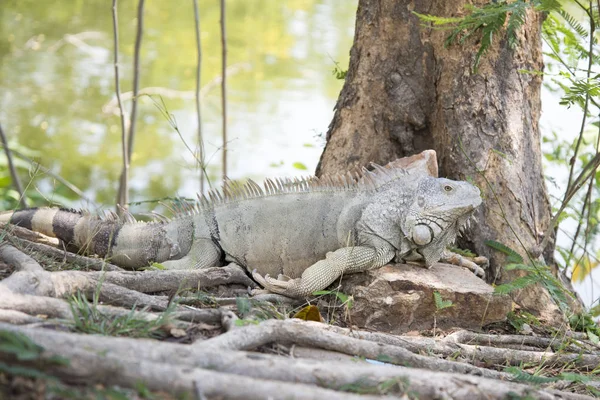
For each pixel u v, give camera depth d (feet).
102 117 77.36
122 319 21.22
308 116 76.23
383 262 29.66
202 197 31.40
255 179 66.95
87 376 16.66
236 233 30.68
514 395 19.48
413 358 22.85
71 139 74.95
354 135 36.06
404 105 35.32
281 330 21.57
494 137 33.68
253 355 19.01
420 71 35.17
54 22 97.76
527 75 34.73
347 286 29.89
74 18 98.68
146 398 16.63
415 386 19.12
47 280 22.75
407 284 28.71
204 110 78.69
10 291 21.49
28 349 16.43
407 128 35.58
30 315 20.86
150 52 90.27
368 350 22.39
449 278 29.86
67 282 23.35
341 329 24.22
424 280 29.04
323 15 103.45
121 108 41.96
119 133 76.23
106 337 18.37
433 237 29.04
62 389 15.87
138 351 17.97
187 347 18.63
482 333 29.35
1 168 63.05
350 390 18.61
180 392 16.72
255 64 87.97
